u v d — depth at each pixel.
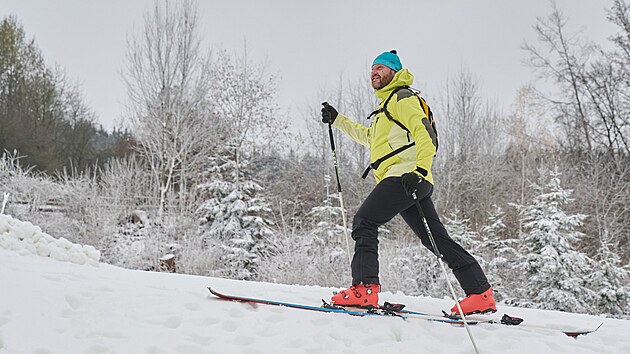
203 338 2.29
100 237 12.47
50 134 25.67
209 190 14.23
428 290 11.69
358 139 3.29
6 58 26.97
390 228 14.83
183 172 16.41
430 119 2.79
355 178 18.52
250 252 13.20
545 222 11.21
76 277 3.24
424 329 2.61
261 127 19.30
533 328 2.85
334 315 2.65
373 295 2.71
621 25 20.70
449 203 18.73
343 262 11.55
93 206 13.08
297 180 18.91
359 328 2.53
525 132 24.53
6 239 4.30
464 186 20.08
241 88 18.81
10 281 2.82
